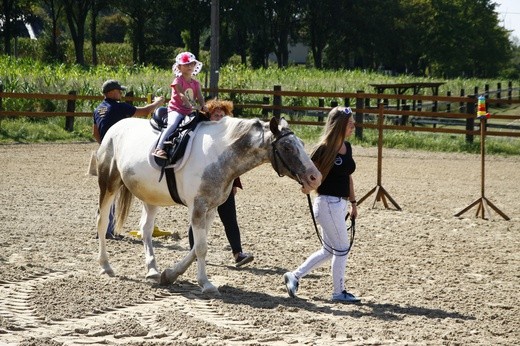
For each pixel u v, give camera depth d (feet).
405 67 328.70
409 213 41.70
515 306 23.29
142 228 26.21
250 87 114.52
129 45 282.77
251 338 19.19
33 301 22.02
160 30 274.36
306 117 94.22
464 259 30.32
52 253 28.99
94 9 246.06
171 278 24.61
